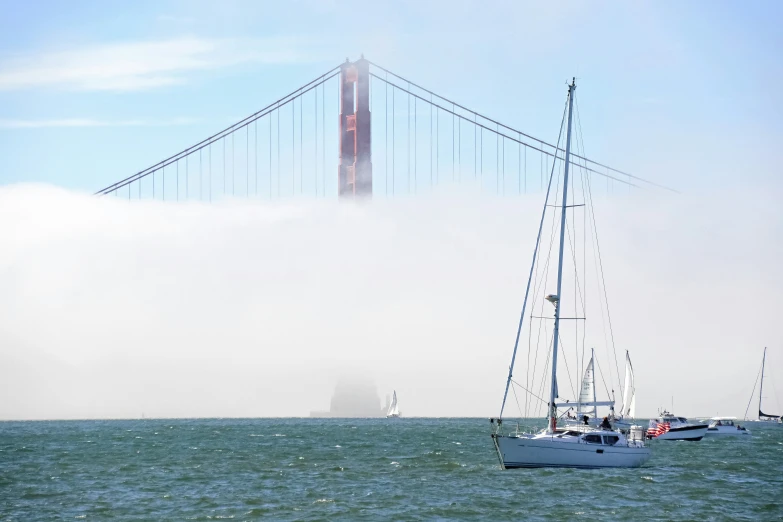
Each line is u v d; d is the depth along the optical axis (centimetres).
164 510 6462
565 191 8900
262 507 6544
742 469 9425
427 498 6894
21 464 10188
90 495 7262
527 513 6269
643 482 7700
